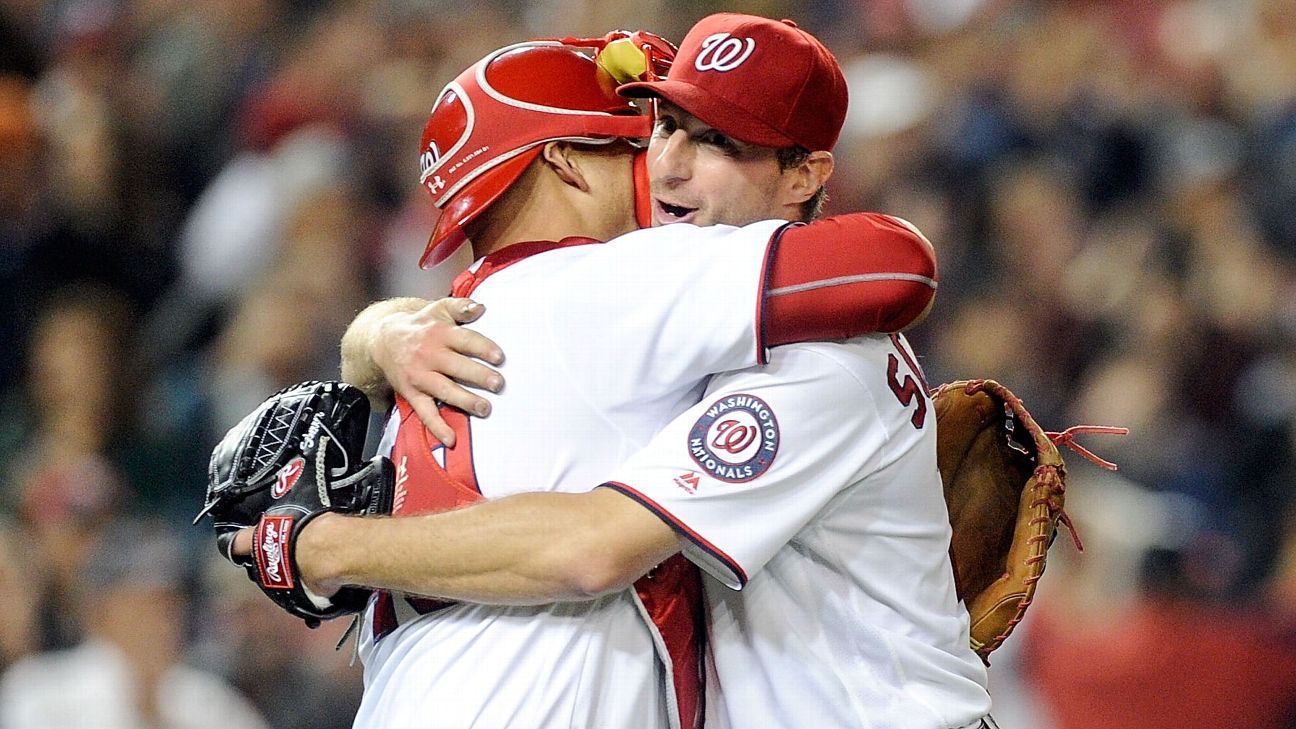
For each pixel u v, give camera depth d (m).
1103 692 21.98
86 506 22.47
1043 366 27.03
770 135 10.18
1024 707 22.19
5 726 19.95
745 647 10.12
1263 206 29.72
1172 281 27.95
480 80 10.45
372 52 34.12
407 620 10.21
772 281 9.66
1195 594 22.77
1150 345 26.83
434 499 9.99
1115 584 22.55
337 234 27.02
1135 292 27.95
